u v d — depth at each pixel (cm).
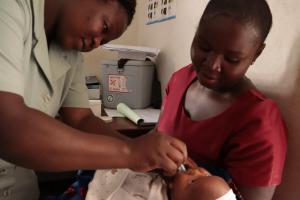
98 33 61
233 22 56
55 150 43
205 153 71
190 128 73
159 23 159
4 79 43
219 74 61
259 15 58
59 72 72
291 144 69
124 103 158
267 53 76
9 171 70
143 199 66
